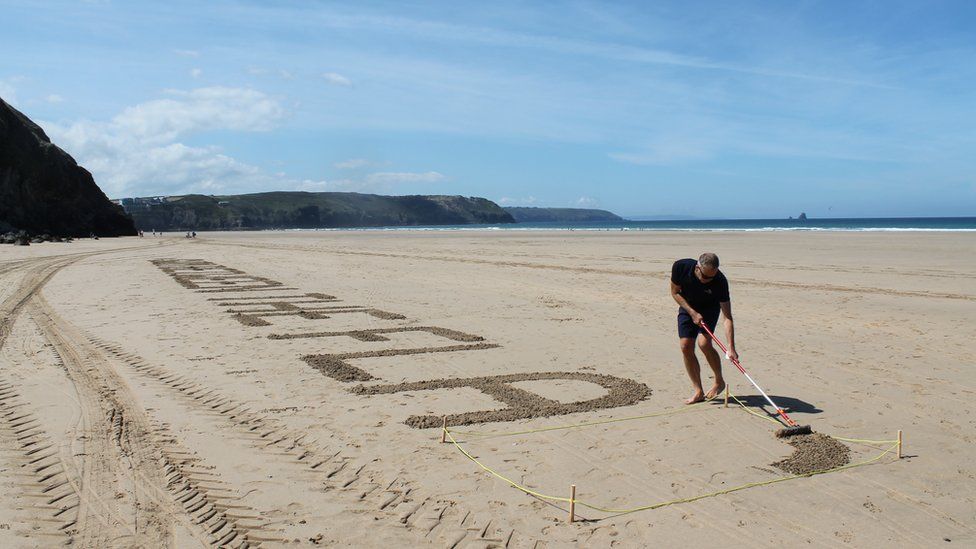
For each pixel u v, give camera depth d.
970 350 10.83
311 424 6.89
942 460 6.05
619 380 8.81
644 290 19.11
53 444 6.23
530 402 7.79
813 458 6.06
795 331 12.59
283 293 18.64
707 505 5.09
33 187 72.62
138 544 4.38
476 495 5.20
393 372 9.26
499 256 33.84
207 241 64.38
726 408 7.61
